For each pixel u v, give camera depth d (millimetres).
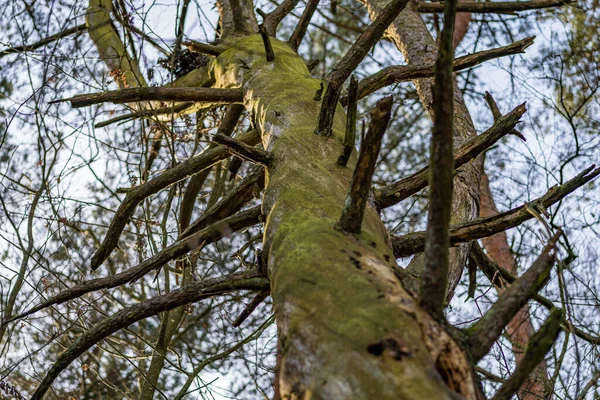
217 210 4016
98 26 5617
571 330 2562
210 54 5012
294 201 2781
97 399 6613
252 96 4199
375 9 6090
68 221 5273
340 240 2297
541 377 4164
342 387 1701
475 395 1850
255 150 3316
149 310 2812
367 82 4270
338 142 3311
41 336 5629
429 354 1776
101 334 2846
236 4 5379
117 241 4188
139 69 6027
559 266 2631
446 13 1867
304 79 4156
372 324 1818
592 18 7074
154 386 4414
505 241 7098
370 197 2967
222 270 4113
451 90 1863
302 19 5051
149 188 4102
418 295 1980
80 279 5781
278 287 2193
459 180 4191
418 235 3119
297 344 1905
